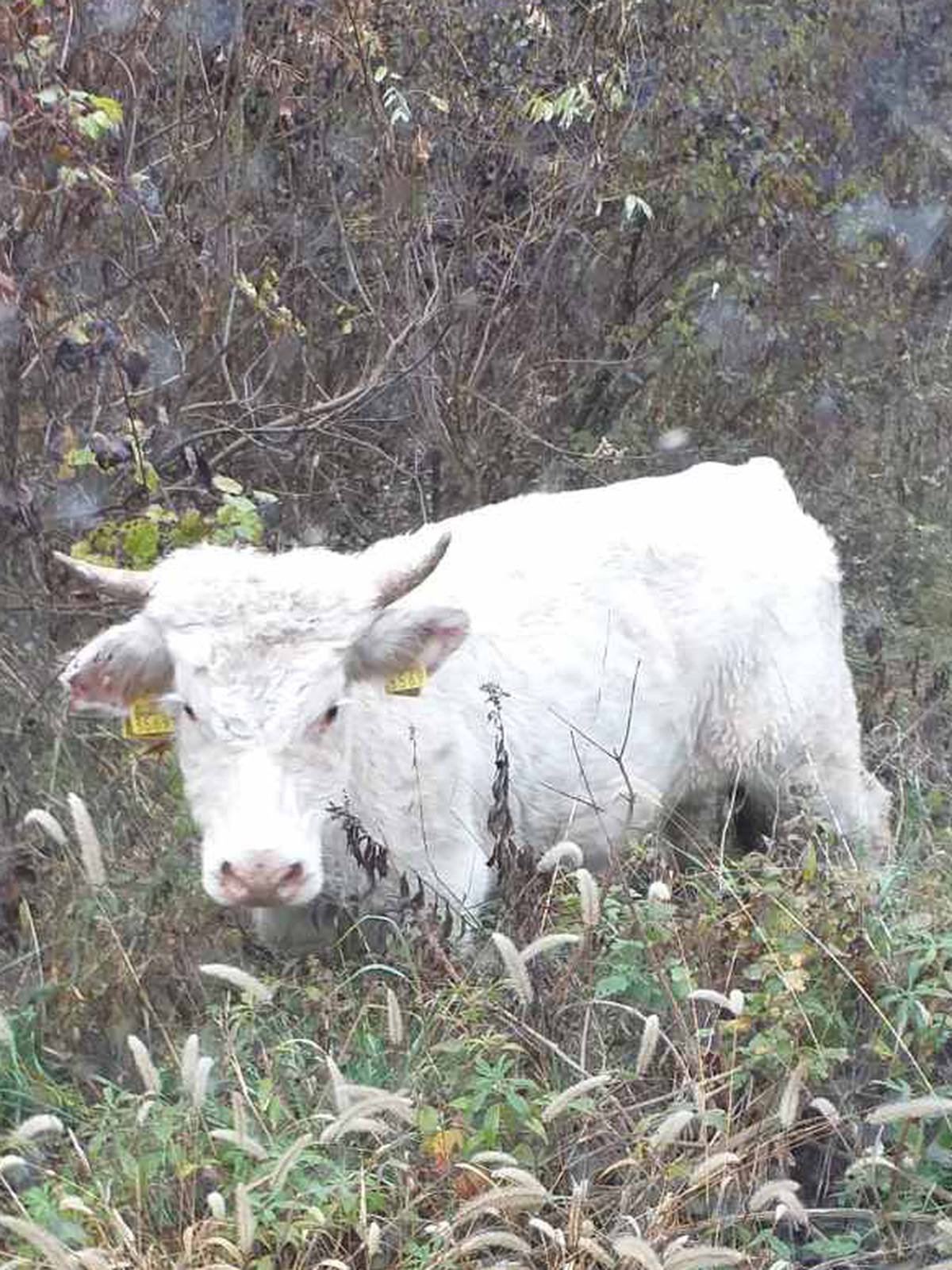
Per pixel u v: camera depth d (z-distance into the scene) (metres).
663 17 7.49
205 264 6.24
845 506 7.32
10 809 5.38
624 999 4.61
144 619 4.79
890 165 8.51
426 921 4.75
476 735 5.15
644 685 5.42
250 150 6.70
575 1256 4.04
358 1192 4.19
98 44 6.01
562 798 5.34
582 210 7.19
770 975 4.53
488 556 5.37
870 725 6.16
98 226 6.06
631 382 7.53
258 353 6.70
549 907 4.80
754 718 5.58
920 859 5.52
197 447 6.14
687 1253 3.92
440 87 7.02
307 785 4.67
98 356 5.60
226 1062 4.50
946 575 6.97
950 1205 4.32
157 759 5.46
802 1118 4.46
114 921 4.95
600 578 5.42
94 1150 4.28
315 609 4.70
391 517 6.67
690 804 5.72
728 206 7.62
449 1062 4.43
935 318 8.47
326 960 4.99
